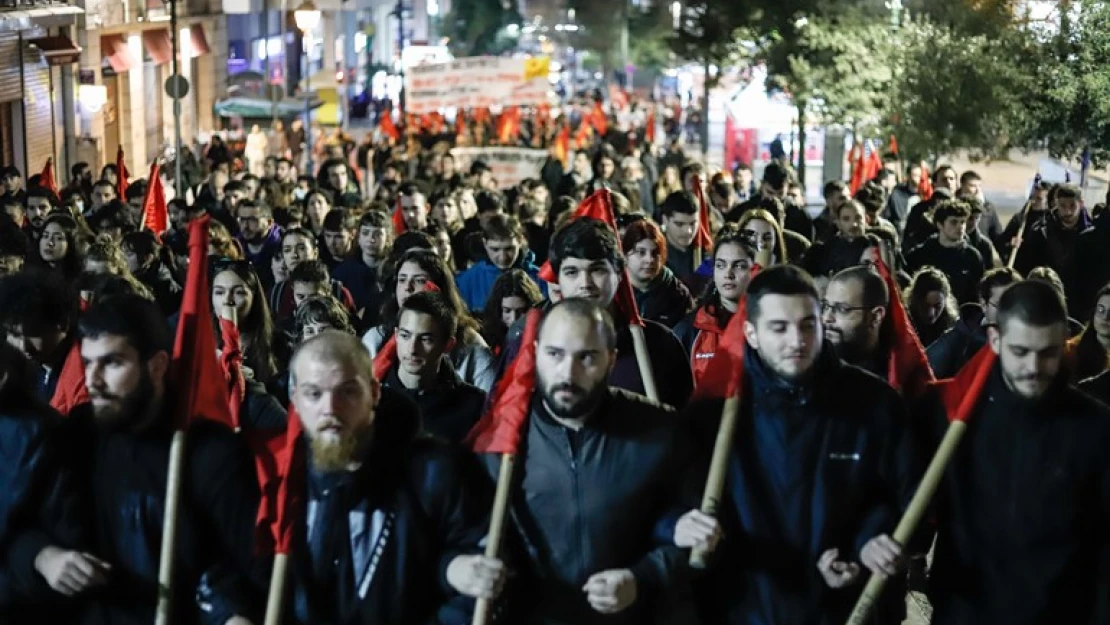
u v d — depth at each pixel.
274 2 52.34
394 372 7.45
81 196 18.61
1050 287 5.58
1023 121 18.83
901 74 21.39
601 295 6.96
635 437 5.60
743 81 28.25
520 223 14.38
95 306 5.49
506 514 5.49
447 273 8.53
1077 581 5.72
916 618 8.48
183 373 5.50
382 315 8.78
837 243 11.48
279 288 11.28
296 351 5.41
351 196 19.00
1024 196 30.52
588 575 5.59
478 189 19.42
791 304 5.59
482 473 5.70
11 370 5.61
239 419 7.11
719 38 25.22
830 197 15.80
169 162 31.12
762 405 5.78
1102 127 17.94
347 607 5.48
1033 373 5.53
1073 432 5.64
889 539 5.54
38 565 5.50
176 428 5.43
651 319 8.88
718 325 8.11
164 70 42.97
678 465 5.66
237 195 17.34
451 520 5.52
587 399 5.45
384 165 27.44
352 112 61.69
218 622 5.47
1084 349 8.15
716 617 5.89
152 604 5.54
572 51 76.88
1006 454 5.70
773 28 23.88
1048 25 18.81
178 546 5.50
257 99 42.03
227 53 48.81
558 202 14.44
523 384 5.64
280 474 5.52
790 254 11.54
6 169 18.11
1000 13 19.52
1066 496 5.64
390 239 12.01
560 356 5.41
